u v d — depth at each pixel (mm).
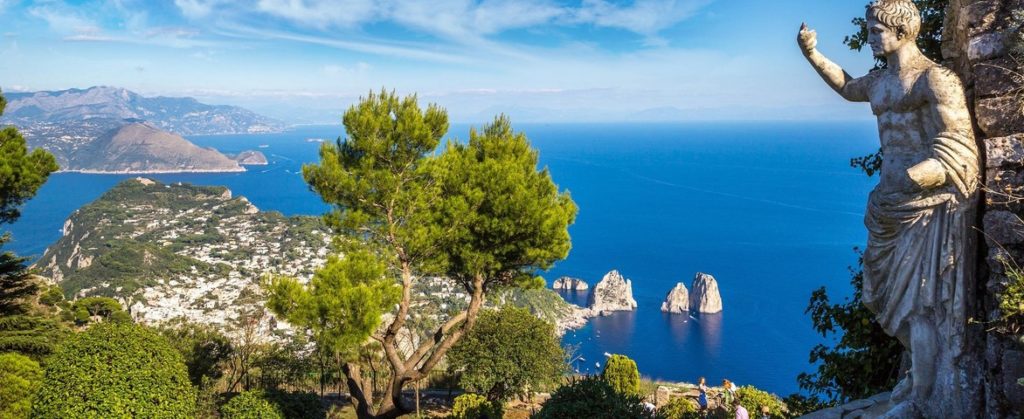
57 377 10430
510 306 22344
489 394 21062
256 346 21000
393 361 14547
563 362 22781
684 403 15375
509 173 13852
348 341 11844
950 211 4090
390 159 13766
